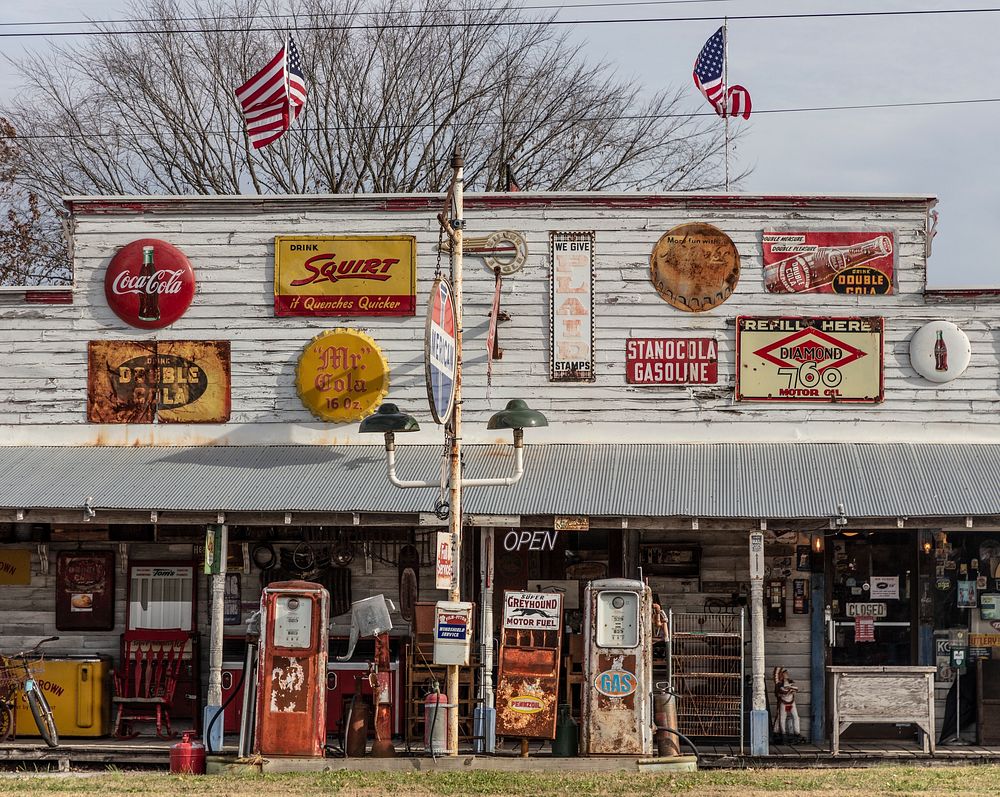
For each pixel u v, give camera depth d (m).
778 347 20.08
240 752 17.39
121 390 20.81
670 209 20.34
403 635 20.61
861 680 17.92
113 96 39.41
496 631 20.39
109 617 21.00
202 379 20.72
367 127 39.38
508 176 22.88
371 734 19.50
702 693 19.48
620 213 20.38
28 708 19.97
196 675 20.69
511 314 20.39
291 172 39.38
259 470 19.58
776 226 20.23
